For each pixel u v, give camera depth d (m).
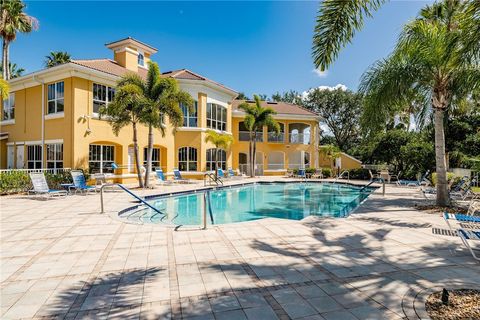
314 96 42.19
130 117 15.30
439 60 8.44
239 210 12.23
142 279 3.98
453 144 19.11
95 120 16.67
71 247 5.45
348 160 29.64
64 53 33.00
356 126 40.31
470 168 18.33
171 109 15.78
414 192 14.84
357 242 5.74
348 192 17.88
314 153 31.27
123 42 21.19
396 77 8.90
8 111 19.47
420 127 10.62
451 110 10.45
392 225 7.22
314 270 4.29
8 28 23.17
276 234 6.37
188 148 23.25
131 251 5.21
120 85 15.64
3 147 19.36
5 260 4.77
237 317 3.00
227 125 27.02
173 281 3.91
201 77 24.28
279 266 4.45
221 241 5.83
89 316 3.05
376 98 9.30
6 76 24.03
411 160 21.70
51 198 12.26
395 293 3.50
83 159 15.97
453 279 3.90
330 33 5.27
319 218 8.09
